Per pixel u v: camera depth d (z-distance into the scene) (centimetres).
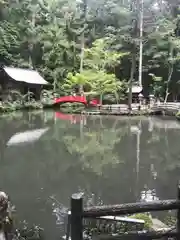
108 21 3759
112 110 2372
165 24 3123
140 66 3123
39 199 598
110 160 921
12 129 1477
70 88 3016
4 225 284
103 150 1052
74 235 279
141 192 648
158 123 1805
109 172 795
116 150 1059
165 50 3219
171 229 331
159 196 627
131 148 1090
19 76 2831
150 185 694
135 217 455
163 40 3198
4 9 3216
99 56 2800
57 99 2805
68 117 2083
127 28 3194
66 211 540
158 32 3070
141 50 3084
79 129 1524
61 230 465
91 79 2645
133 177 754
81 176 757
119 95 2931
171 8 3512
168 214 518
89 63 2858
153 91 3325
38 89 3028
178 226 312
